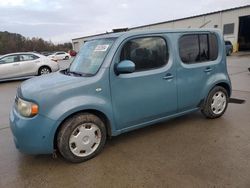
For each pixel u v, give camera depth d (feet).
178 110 14.40
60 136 10.85
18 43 195.52
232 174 9.98
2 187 9.90
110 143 13.25
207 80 15.29
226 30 103.14
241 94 22.84
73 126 10.96
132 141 13.42
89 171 10.73
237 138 13.23
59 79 11.87
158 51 13.17
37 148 10.65
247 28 103.04
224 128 14.67
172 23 124.47
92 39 14.42
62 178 10.32
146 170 10.57
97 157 11.85
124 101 12.21
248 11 94.68
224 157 11.30
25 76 40.32
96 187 9.62
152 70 12.95
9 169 11.19
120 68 11.47
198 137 13.57
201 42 14.93
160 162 11.15
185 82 14.21
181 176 10.01
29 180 10.29
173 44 13.64
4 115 20.03
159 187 9.41
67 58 123.95
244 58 64.80
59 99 10.63
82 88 11.09
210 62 15.35
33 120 10.43
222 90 16.12
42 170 11.00
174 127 15.14
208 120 16.10
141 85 12.58
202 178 9.81
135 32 12.54
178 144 12.84
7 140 14.47
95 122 11.54
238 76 33.96
